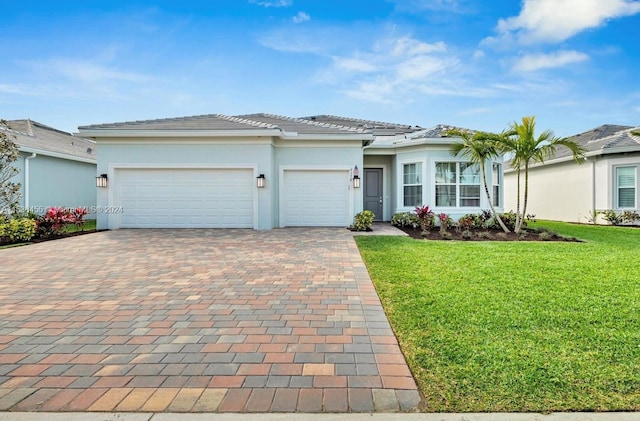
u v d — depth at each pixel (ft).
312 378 9.39
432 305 14.78
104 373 9.64
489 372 9.59
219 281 19.06
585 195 56.34
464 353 10.64
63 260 24.45
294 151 44.52
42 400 8.45
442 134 46.93
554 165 63.41
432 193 46.06
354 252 27.09
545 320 13.11
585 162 56.24
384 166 53.67
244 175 42.73
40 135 57.26
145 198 42.78
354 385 9.08
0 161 38.22
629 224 49.85
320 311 14.44
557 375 9.37
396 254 25.82
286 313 14.23
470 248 28.45
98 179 41.86
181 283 18.67
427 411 8.09
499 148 37.96
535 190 68.85
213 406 8.23
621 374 9.39
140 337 11.96
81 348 11.14
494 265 21.99
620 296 15.72
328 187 44.91
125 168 42.55
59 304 15.35
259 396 8.59
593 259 23.84
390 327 12.79
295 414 8.00
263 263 23.38
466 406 8.23
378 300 15.72
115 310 14.60
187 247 29.48
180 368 9.89
